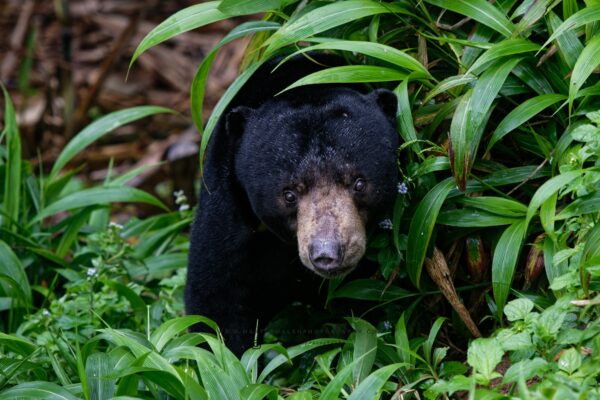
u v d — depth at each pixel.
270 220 9.27
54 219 17.42
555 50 8.75
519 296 8.67
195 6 9.47
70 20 19.48
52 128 20.06
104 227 13.48
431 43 9.54
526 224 7.95
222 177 9.69
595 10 8.16
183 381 7.18
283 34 8.88
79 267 12.16
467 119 8.42
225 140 9.84
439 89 8.91
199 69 9.43
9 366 8.59
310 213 8.77
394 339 9.07
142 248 12.55
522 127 9.14
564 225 8.34
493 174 9.04
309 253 8.53
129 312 10.62
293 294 10.16
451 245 9.30
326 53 10.12
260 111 9.47
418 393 8.16
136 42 21.89
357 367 8.24
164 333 8.12
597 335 7.02
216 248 9.68
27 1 22.41
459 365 8.23
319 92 9.52
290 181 8.96
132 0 22.78
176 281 11.20
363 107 9.16
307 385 8.55
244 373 7.68
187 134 18.58
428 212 8.71
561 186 7.71
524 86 9.07
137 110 12.92
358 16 9.02
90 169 19.47
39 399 7.54
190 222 12.59
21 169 13.08
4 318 11.27
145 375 7.35
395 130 9.28
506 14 9.30
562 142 8.62
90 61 21.73
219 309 9.86
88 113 20.50
